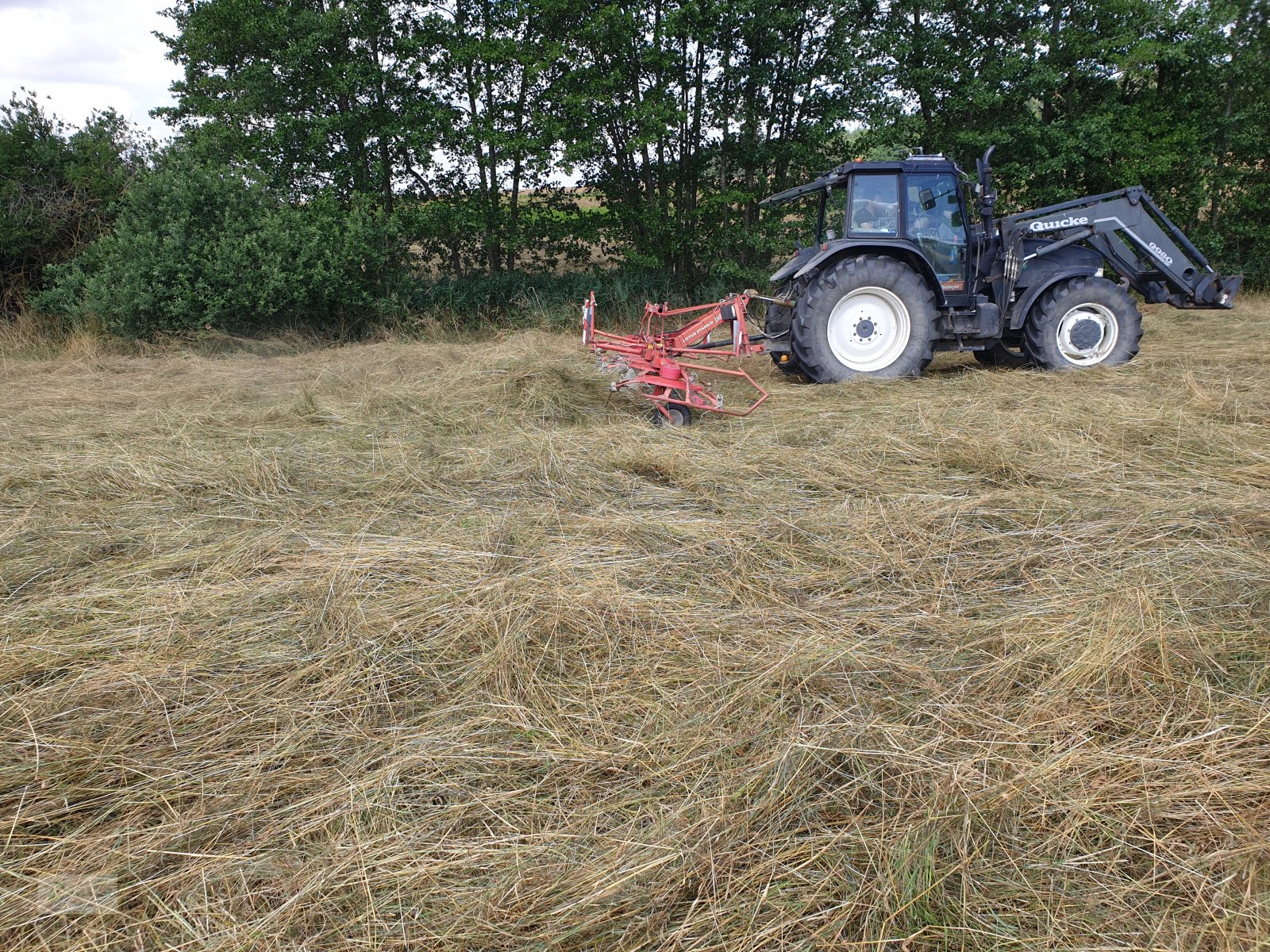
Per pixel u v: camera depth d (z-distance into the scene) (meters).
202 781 2.18
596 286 11.02
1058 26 12.15
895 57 11.53
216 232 9.43
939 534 3.57
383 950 1.70
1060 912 1.77
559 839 1.98
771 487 4.19
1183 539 3.40
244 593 3.13
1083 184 12.67
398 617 2.92
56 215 10.33
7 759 2.23
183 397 6.50
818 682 2.54
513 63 10.32
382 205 10.86
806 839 1.95
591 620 2.88
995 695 2.50
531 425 5.37
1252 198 12.77
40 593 3.21
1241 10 11.91
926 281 6.91
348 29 10.23
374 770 2.23
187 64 10.55
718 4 9.77
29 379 7.61
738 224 11.38
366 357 8.34
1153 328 9.05
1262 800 2.04
